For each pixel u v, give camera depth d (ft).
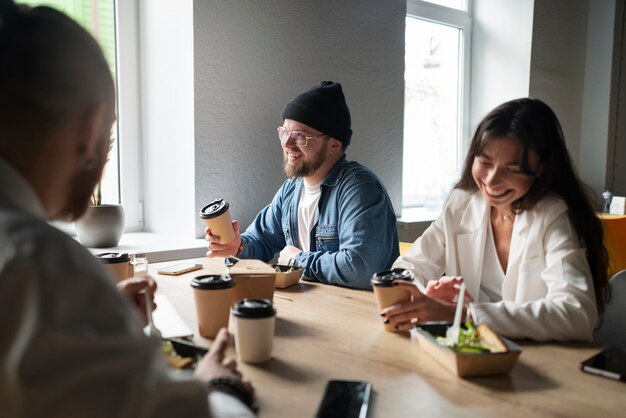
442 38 12.41
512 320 3.70
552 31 12.64
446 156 12.82
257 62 7.93
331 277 5.74
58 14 1.91
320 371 3.12
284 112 6.91
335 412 2.54
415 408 2.64
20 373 1.49
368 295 4.98
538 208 4.61
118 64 8.05
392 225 6.67
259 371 3.12
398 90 10.05
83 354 1.57
